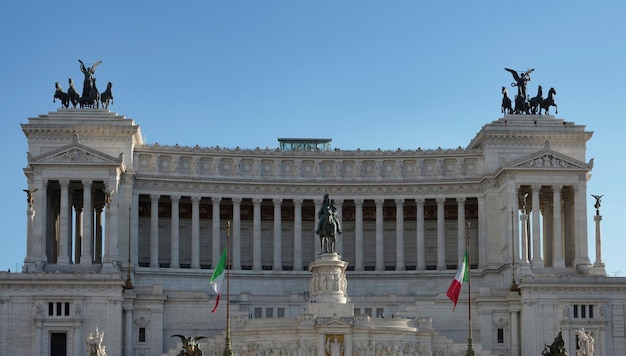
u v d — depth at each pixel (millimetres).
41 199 171125
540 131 185625
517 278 172125
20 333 154750
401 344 146750
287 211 195000
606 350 160250
